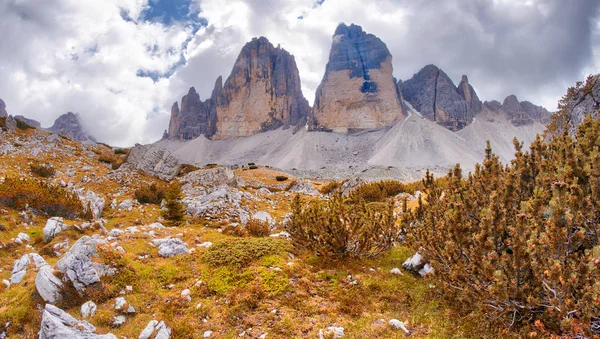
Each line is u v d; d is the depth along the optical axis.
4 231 15.32
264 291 9.45
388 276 10.57
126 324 8.05
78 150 43.69
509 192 8.85
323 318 8.24
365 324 7.92
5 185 19.67
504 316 7.09
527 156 10.64
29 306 8.45
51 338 6.65
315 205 13.15
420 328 7.72
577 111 17.56
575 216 6.59
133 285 9.56
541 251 6.39
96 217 21.98
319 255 11.91
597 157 7.08
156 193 28.83
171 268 10.84
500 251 8.00
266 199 31.84
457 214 8.54
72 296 8.74
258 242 12.91
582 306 5.58
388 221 12.55
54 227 14.73
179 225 19.41
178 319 8.32
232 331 7.91
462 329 7.40
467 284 7.78
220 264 11.18
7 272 11.45
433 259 9.67
